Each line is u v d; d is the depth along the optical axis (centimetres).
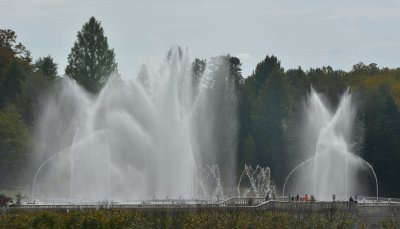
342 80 18062
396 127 15775
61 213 7338
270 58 18900
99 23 16400
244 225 7119
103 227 6819
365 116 15938
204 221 7106
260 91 16825
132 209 7769
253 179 15525
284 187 15775
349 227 7544
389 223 8031
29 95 15288
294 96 16450
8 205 8669
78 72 16000
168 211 7631
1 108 16050
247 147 15825
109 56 16300
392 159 15600
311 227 7306
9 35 19050
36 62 19762
